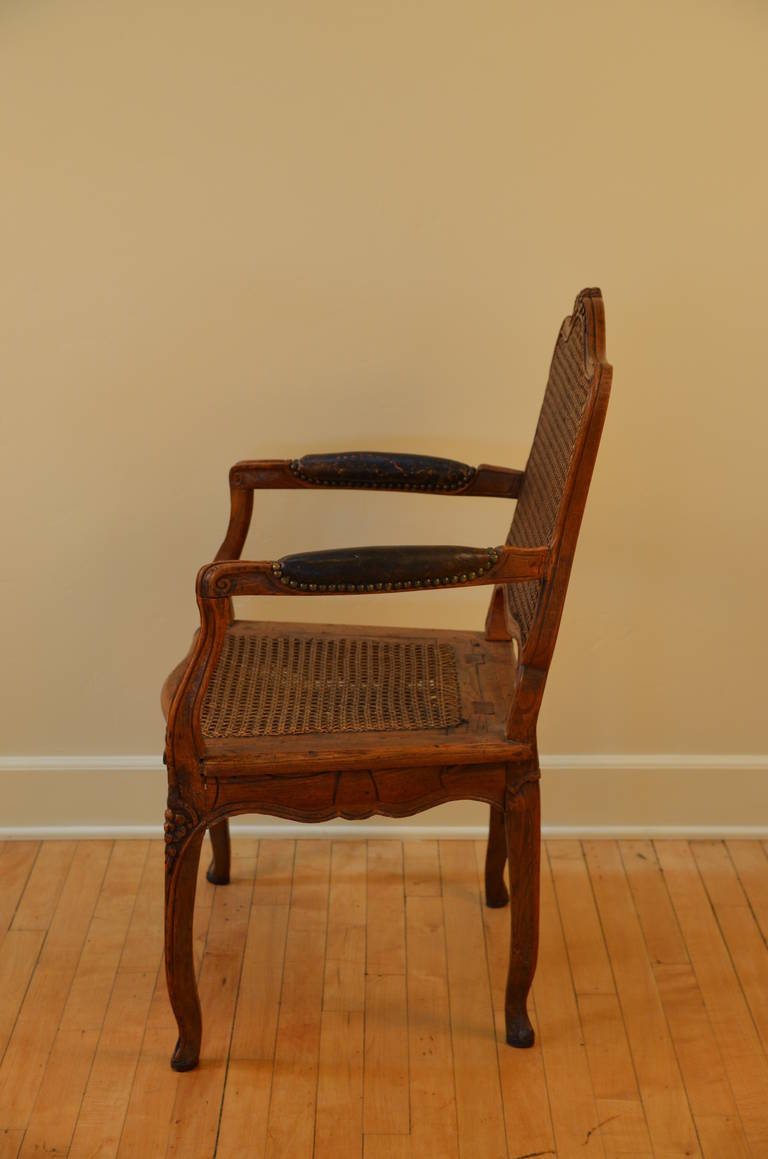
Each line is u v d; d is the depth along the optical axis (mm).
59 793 2115
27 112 1650
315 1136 1570
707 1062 1697
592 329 1440
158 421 1859
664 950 1907
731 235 1743
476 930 1943
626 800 2150
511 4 1608
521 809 1552
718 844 2162
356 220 1731
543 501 1543
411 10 1608
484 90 1658
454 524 1939
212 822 1512
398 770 1519
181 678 1521
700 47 1633
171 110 1656
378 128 1676
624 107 1667
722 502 1930
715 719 2104
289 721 1553
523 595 1592
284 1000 1795
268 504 1920
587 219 1737
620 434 1883
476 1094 1639
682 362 1830
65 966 1854
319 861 2096
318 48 1627
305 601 2006
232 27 1611
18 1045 1706
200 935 1919
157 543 1951
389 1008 1786
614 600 2014
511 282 1777
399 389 1853
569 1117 1605
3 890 2014
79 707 2076
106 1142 1558
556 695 2088
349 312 1793
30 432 1858
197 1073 1666
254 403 1854
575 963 1879
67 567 1961
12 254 1734
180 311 1783
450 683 1659
